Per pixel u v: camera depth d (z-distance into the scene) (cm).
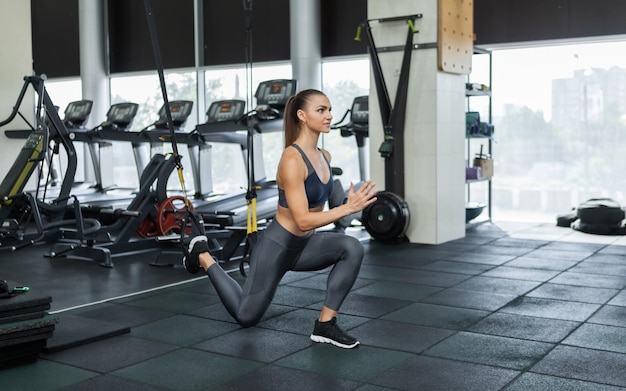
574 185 848
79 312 408
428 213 671
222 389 277
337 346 334
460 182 707
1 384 283
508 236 725
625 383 281
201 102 1052
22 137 778
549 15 810
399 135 673
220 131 754
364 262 573
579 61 827
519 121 868
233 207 796
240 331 364
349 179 1006
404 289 467
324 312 340
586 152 836
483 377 289
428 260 580
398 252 623
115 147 1187
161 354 324
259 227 776
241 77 1031
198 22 1025
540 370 297
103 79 1107
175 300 439
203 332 362
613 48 807
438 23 651
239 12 1008
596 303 422
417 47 662
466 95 757
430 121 663
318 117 319
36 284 491
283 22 975
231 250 576
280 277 347
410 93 672
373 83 695
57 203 675
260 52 994
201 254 356
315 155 327
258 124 746
